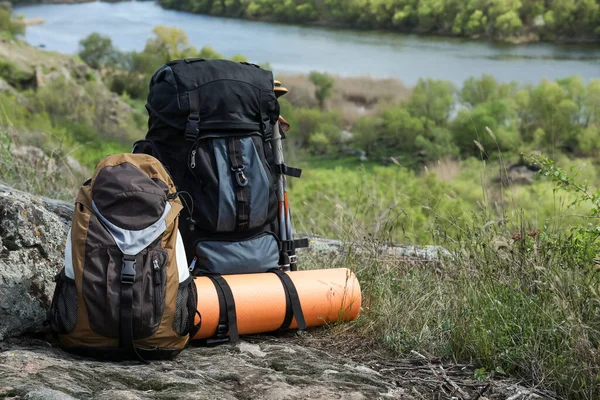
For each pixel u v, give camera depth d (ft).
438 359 8.94
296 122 185.26
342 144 181.06
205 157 9.55
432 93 191.31
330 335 9.84
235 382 7.57
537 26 320.91
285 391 7.29
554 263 9.75
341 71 268.00
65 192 16.42
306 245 10.70
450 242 11.69
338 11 403.95
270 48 330.75
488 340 8.73
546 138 157.99
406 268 12.16
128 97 214.69
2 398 5.97
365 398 7.36
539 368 8.31
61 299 7.77
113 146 144.36
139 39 369.09
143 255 7.77
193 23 429.38
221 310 9.04
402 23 375.25
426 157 166.61
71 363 7.34
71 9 510.17
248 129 9.76
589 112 163.32
